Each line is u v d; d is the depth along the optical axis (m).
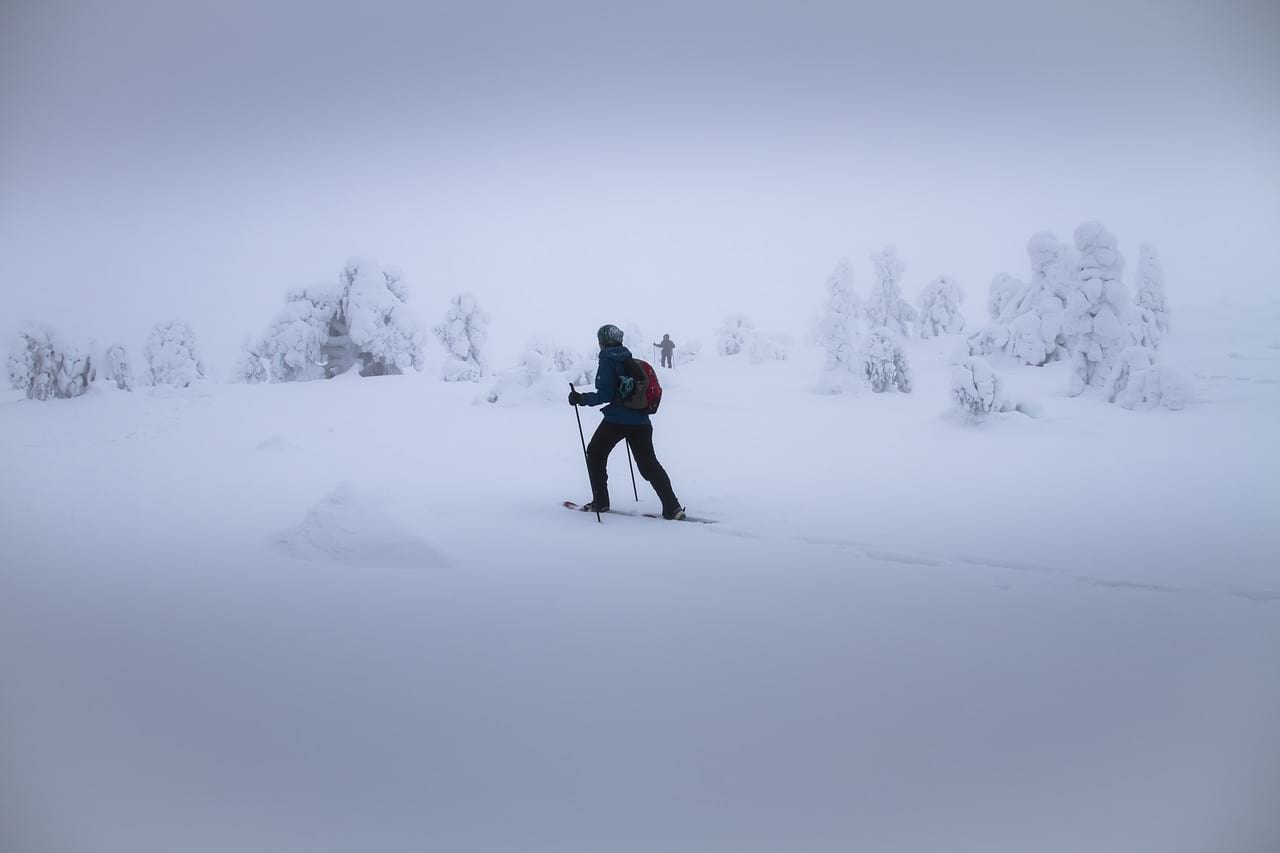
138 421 16.06
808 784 2.13
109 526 6.28
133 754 2.31
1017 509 7.05
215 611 3.81
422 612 3.76
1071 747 2.35
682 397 18.97
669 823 1.94
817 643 3.30
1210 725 2.48
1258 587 4.32
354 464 10.29
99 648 3.29
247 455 11.32
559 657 3.14
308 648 3.27
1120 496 7.77
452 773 2.20
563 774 2.19
